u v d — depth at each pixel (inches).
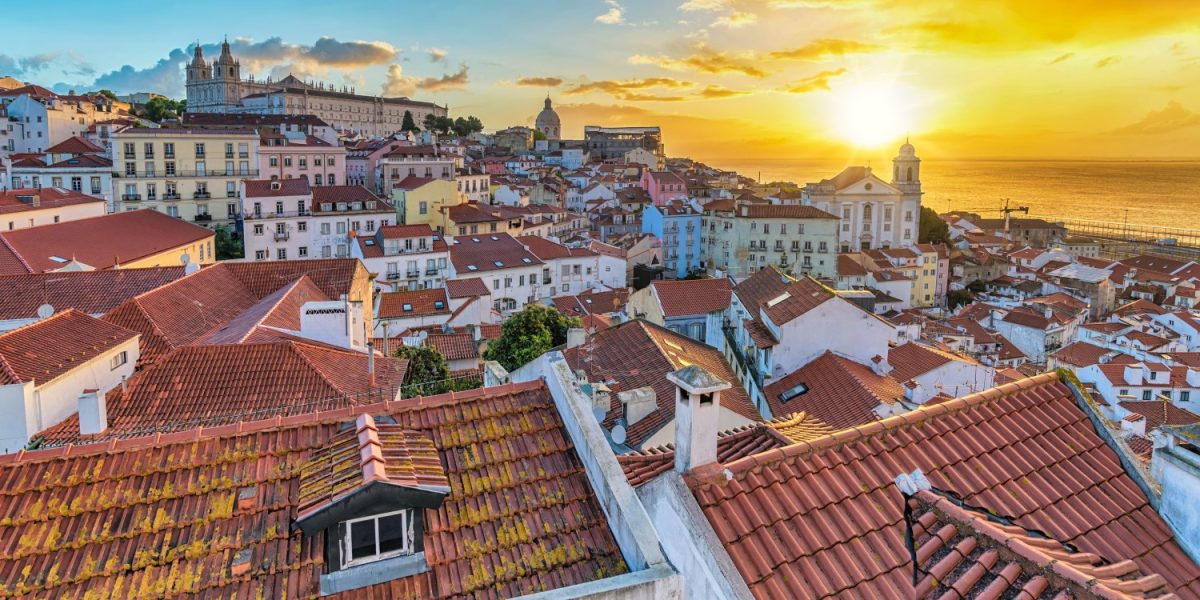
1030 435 601.6
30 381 997.2
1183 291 4781.0
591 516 493.7
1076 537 512.4
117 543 432.5
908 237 6151.6
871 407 1322.6
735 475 492.1
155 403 1077.8
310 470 477.4
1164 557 518.0
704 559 432.8
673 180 7253.9
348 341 1405.0
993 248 7003.0
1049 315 4097.0
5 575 408.8
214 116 6496.1
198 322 1577.3
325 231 4384.8
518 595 441.7
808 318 1562.5
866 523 479.5
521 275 4094.5
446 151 6619.1
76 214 3452.3
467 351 2391.7
